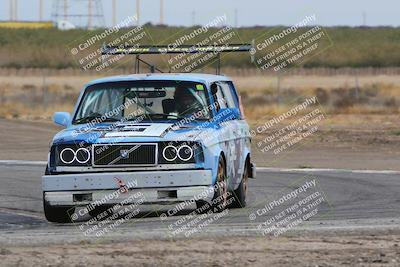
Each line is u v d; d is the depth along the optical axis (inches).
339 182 2544.3
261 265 1266.0
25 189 2458.2
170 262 1293.1
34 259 1327.5
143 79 1950.1
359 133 4414.4
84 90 1968.5
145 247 1416.1
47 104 6274.6
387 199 2130.9
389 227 1569.9
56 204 1754.4
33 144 3998.5
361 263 1274.6
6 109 5910.4
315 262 1283.2
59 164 1777.8
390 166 3085.6
